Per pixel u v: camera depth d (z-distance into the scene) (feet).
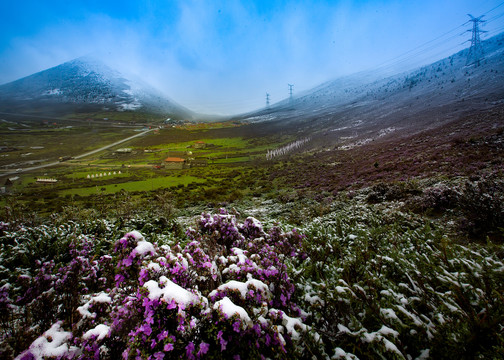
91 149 453.99
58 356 7.41
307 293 11.28
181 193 148.66
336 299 10.08
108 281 14.52
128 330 7.72
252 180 166.09
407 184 43.91
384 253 16.07
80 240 20.61
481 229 20.43
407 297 10.62
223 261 11.68
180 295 7.29
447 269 12.44
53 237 22.65
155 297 7.12
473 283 10.12
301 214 46.11
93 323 9.22
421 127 185.47
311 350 8.28
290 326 8.48
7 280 15.99
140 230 28.86
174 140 520.83
